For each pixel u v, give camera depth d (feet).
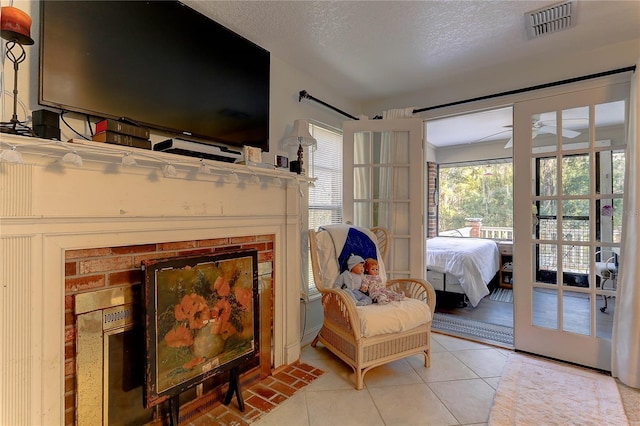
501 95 8.57
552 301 7.90
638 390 6.28
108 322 4.44
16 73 3.84
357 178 10.11
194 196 5.38
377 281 7.91
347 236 8.42
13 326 3.59
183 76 5.67
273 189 6.98
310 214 9.55
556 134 7.88
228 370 5.58
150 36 5.20
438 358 7.78
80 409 4.17
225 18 6.36
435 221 18.90
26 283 3.67
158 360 4.54
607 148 7.25
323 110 9.69
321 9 6.07
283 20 6.44
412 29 6.76
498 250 16.10
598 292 7.24
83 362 4.20
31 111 4.28
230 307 5.61
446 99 9.71
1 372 3.52
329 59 8.13
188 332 4.94
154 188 4.83
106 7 4.70
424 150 9.96
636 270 6.34
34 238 3.71
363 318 6.45
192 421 5.33
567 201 7.73
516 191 8.38
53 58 4.18
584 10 6.08
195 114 5.88
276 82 8.07
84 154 3.97
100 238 4.26
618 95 7.09
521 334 8.19
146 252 4.84
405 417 5.46
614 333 6.85
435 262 12.42
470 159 18.52
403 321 6.74
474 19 6.40
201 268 5.16
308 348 8.38
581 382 6.61
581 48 7.50
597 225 7.33
